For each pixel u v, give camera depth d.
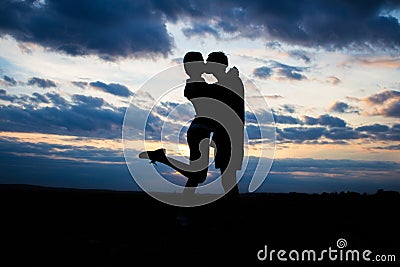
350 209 7.99
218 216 6.40
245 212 7.46
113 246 4.90
